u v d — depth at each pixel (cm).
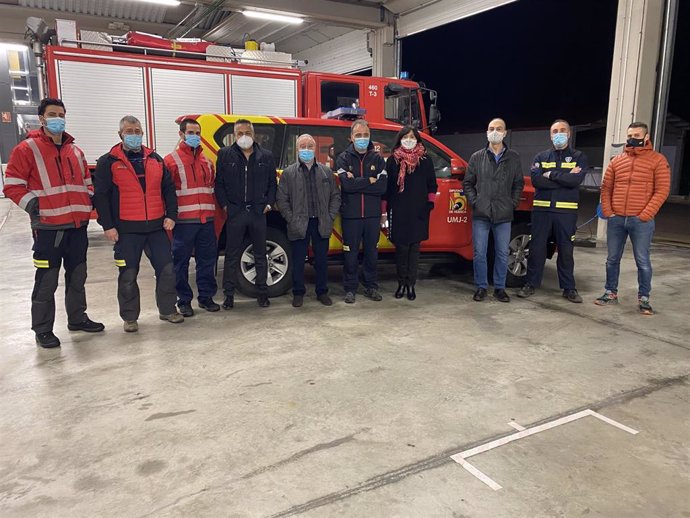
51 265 374
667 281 589
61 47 707
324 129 522
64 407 286
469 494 212
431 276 612
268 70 822
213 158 479
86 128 731
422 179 473
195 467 230
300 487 216
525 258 559
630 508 204
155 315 456
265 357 357
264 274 474
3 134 1677
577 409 284
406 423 268
